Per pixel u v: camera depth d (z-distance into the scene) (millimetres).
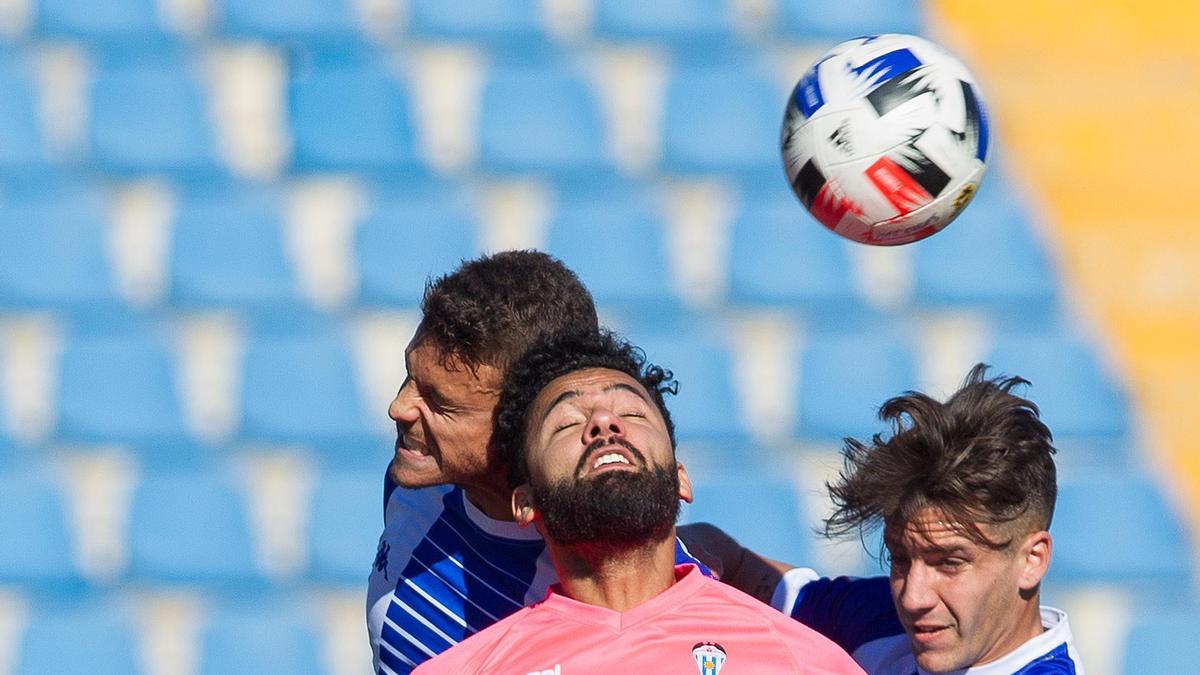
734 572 13000
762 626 10055
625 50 34938
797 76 34250
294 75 33562
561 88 33625
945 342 30047
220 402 29062
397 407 11320
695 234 31328
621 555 9969
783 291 31062
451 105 33531
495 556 11758
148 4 35094
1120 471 28391
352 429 28828
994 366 29750
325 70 33812
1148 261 31859
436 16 35156
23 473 27734
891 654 11375
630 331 29719
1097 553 27703
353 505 27234
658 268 31031
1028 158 33594
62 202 31500
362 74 33656
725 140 33344
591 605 10125
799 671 9789
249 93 33438
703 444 28562
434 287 11492
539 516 10203
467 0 35344
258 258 31016
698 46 35188
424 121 33438
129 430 28875
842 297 31125
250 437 28797
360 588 26781
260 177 32625
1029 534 10078
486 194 32094
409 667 12047
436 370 11031
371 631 12523
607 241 31125
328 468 27922
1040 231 32031
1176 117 34125
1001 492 9781
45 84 33438
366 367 29344
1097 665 26656
